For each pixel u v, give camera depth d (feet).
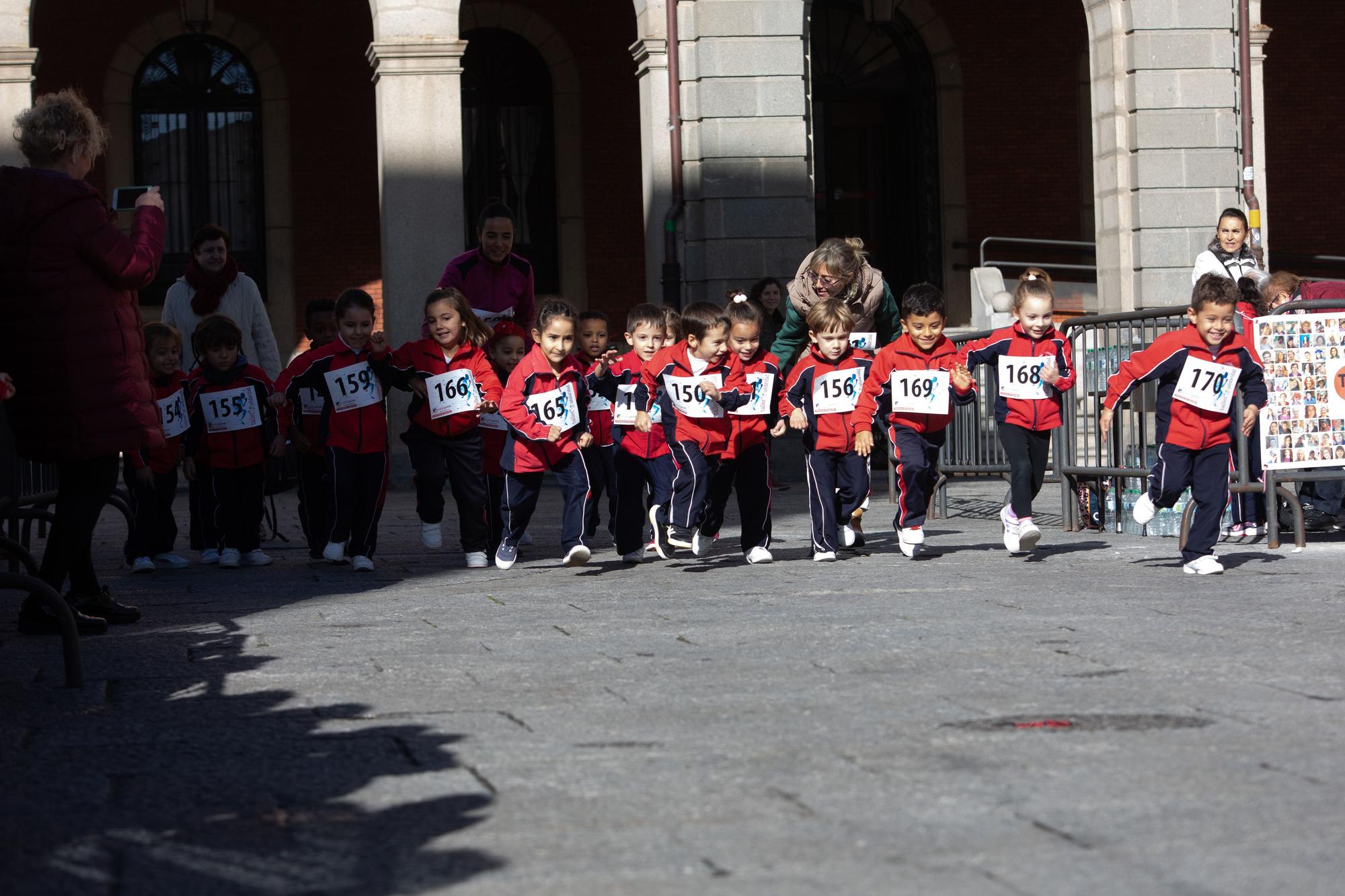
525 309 35.55
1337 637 20.25
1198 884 10.36
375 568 32.32
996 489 51.83
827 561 30.99
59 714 17.10
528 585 28.35
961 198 77.97
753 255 58.95
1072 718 15.57
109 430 22.12
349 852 11.59
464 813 12.58
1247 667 18.17
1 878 11.14
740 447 30.76
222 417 32.81
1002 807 12.37
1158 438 30.22
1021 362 30.42
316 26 75.82
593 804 12.75
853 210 79.30
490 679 18.49
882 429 31.42
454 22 58.03
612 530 34.17
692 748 14.64
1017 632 21.11
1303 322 31.83
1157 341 28.22
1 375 18.60
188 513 51.70
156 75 75.31
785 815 12.30
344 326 31.63
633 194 77.30
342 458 31.73
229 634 22.86
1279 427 31.81
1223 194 58.90
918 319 30.14
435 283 58.23
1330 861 10.82
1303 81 79.92
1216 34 58.75
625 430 31.27
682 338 30.14
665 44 59.00
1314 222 80.12
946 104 77.77
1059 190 78.43
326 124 75.92
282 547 38.52
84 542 22.88
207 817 12.67
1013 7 78.07
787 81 58.95
